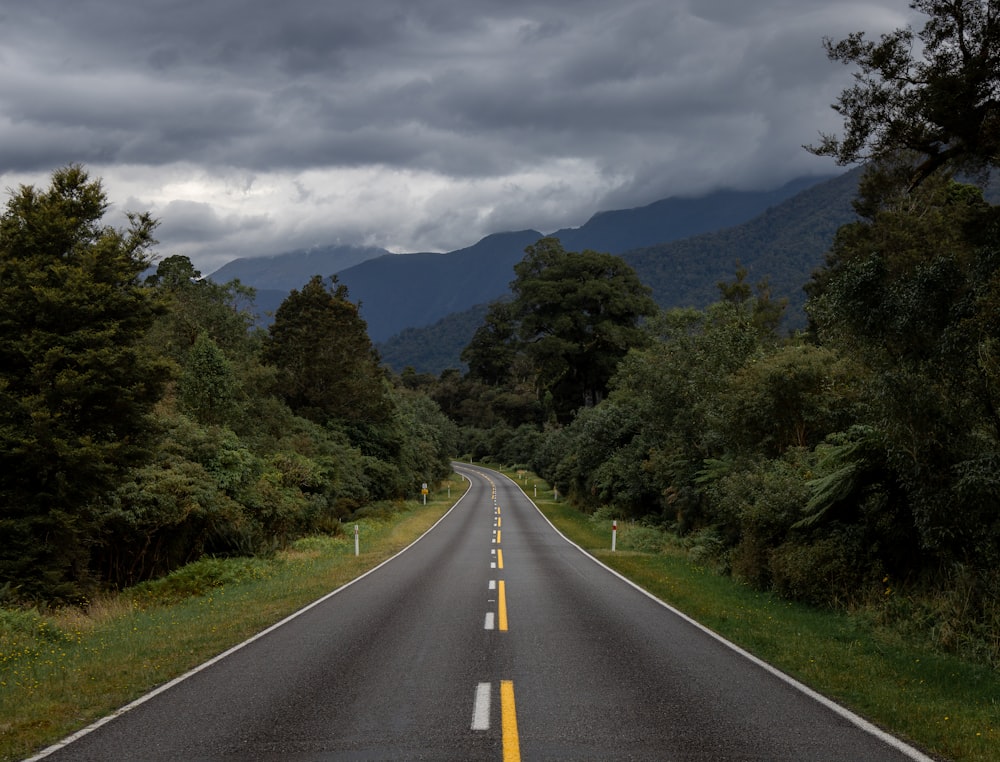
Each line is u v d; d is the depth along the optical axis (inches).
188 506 930.1
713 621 516.1
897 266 545.0
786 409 925.8
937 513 459.5
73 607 693.3
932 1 533.3
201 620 534.0
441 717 276.5
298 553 1137.4
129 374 797.9
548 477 3415.4
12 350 756.0
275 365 2165.4
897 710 294.5
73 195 853.2
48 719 277.7
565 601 605.9
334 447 1877.5
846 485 591.2
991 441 449.7
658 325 2493.8
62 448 715.4
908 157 611.5
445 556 1024.9
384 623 498.3
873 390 478.3
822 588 592.1
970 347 432.8
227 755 236.4
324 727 265.4
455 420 6323.8
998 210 497.7
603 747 242.4
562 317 4092.0
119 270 827.4
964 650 418.9
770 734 259.9
